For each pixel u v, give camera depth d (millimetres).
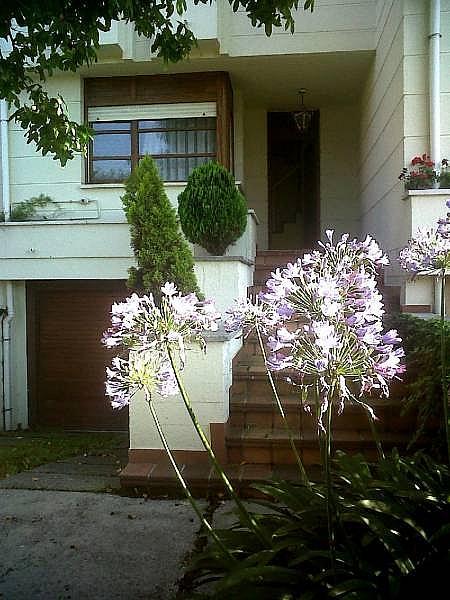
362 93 7867
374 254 1979
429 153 5258
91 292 7117
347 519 1903
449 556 1799
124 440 5988
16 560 2715
